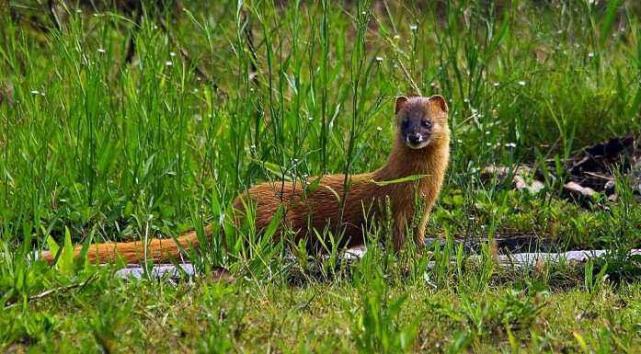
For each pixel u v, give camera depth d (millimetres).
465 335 7344
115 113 12000
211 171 11258
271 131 11484
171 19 15305
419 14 15078
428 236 11133
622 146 13133
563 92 14023
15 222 10320
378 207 10141
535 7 16219
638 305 8414
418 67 14695
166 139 11438
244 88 12641
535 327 7750
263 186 10273
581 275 9594
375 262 8961
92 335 7344
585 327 7949
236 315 7602
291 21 13062
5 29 14070
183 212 10914
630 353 7309
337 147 11680
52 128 11398
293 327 7688
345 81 13945
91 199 10984
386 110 13242
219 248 9289
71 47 12273
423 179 10344
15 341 7422
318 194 10148
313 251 10188
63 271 8508
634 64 14516
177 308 7949
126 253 9648
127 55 14039
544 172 12023
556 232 11055
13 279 8141
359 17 10453
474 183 12211
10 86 13375
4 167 10633
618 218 10930
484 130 12812
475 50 13305
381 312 7582
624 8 16453
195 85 13562
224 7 15688
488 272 9062
